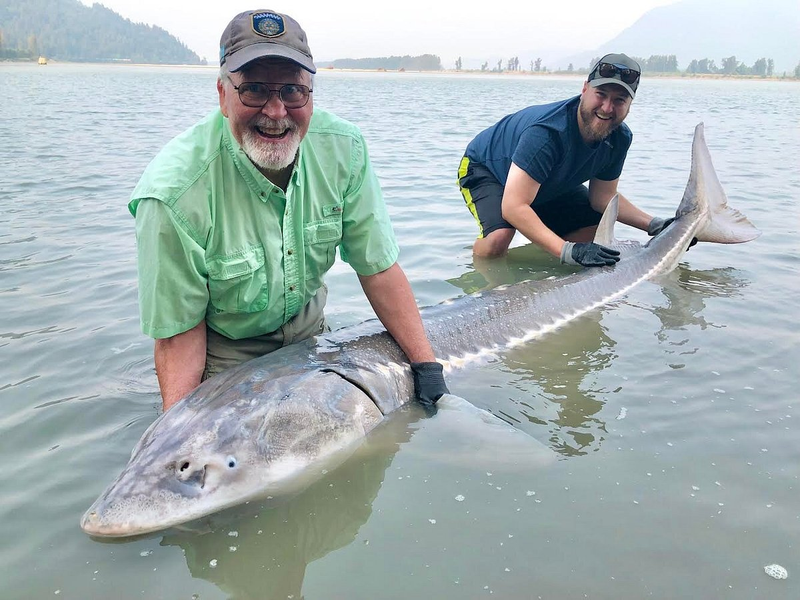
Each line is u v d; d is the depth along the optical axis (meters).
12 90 38.78
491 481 3.16
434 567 2.60
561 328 5.16
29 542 2.75
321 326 4.48
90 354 4.41
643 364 4.47
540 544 2.73
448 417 3.72
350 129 3.92
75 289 5.55
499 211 6.88
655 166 11.98
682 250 6.57
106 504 2.81
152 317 3.51
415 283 6.09
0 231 7.23
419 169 11.71
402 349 4.11
